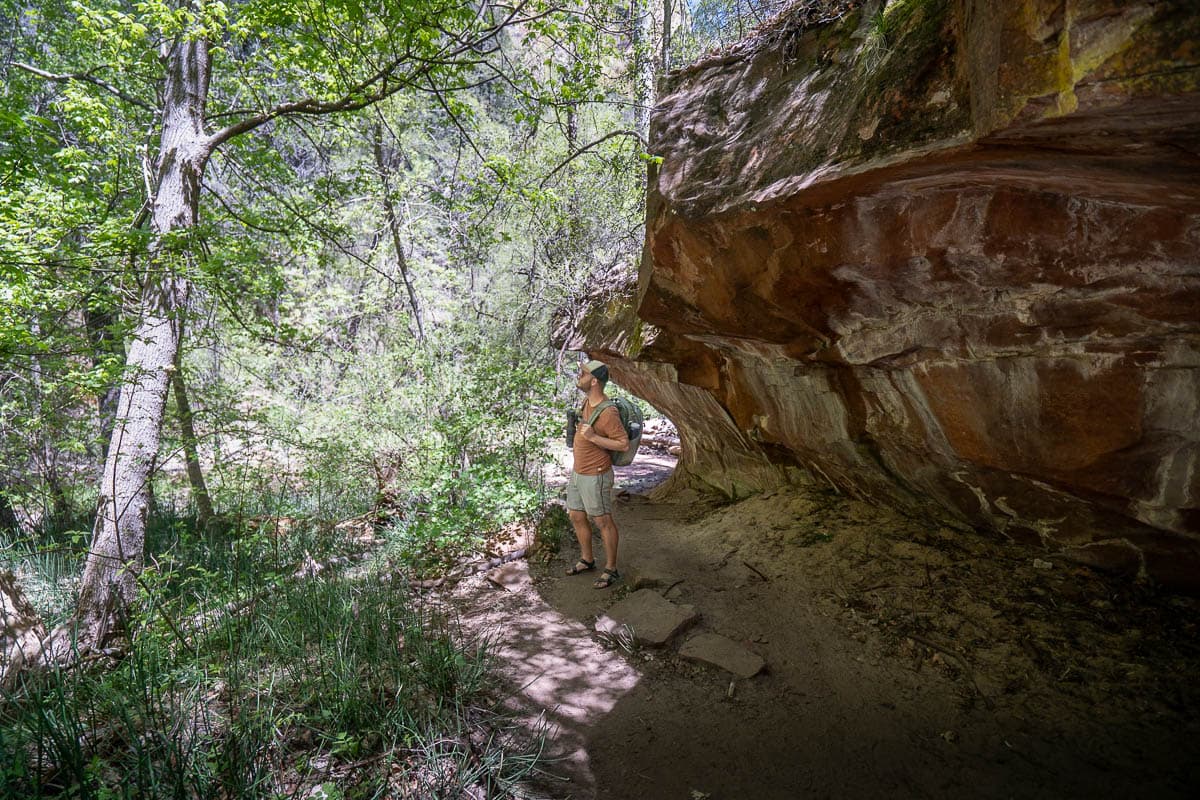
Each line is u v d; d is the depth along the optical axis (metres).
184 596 5.03
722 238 3.51
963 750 2.89
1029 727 2.95
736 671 3.65
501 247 10.50
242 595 4.80
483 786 2.84
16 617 3.83
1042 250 2.49
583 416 4.91
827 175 2.57
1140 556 3.47
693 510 6.79
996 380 3.14
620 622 4.23
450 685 3.55
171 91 5.28
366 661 3.73
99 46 6.07
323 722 3.15
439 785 2.80
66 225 4.43
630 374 7.27
